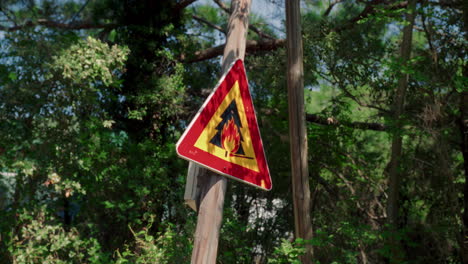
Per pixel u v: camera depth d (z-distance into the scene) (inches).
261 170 112.3
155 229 338.6
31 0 353.4
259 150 112.3
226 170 105.1
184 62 410.9
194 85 427.8
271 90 376.2
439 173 306.8
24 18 329.7
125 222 328.8
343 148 369.7
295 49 238.2
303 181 237.5
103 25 397.4
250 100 111.7
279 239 341.7
